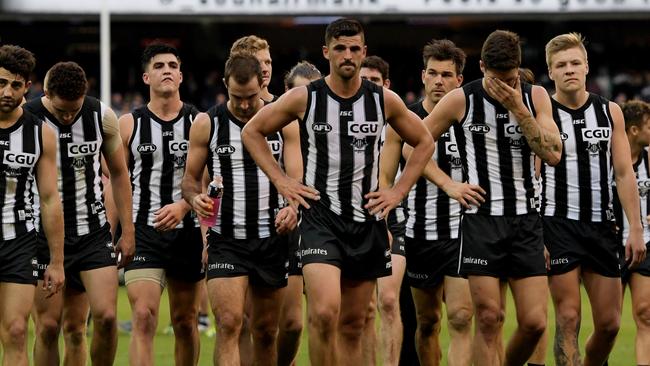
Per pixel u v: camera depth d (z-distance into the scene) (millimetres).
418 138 28531
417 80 101688
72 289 31875
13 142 28656
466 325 32938
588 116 32062
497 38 28781
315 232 28109
